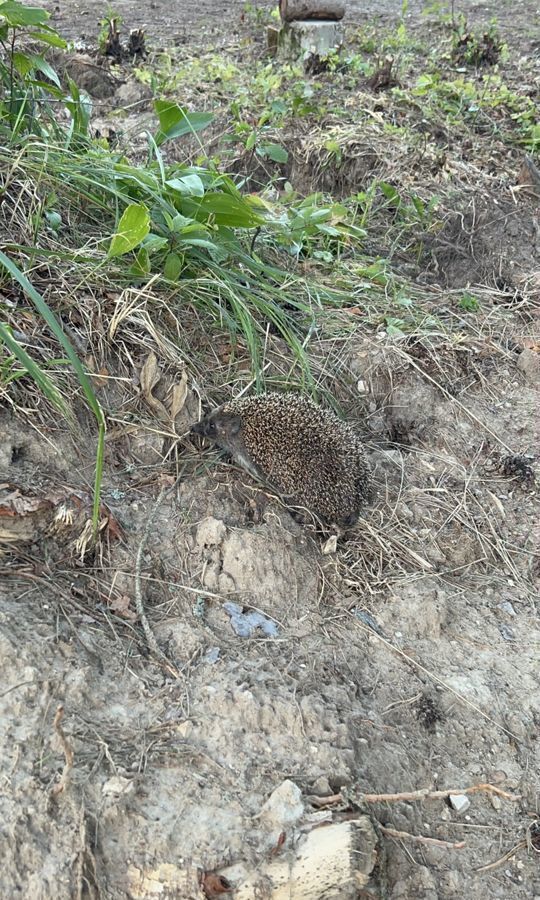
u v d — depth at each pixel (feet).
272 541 3.34
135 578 3.06
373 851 2.61
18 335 3.33
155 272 3.88
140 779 2.59
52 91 4.31
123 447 3.43
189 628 3.02
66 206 3.95
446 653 3.32
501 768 3.06
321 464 3.49
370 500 3.72
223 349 3.93
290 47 7.66
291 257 4.73
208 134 6.19
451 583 3.59
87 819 2.45
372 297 4.71
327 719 2.87
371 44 8.11
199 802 2.60
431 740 3.06
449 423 4.25
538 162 6.09
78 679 2.71
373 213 5.49
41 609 2.86
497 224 5.47
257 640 3.07
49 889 2.34
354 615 3.31
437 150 5.96
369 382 4.28
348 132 6.04
